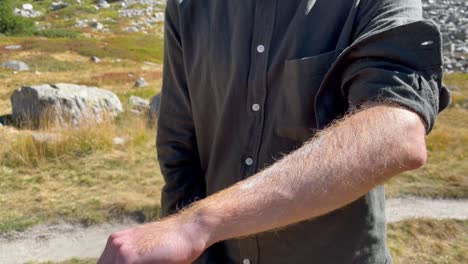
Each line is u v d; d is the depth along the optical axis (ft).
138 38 167.02
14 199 22.35
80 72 96.99
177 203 5.54
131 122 35.22
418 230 19.56
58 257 18.65
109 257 2.84
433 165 26.07
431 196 22.82
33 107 36.65
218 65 4.65
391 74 3.36
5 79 81.51
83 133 28.78
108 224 20.70
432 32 3.44
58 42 126.52
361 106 3.40
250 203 2.97
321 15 4.16
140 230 2.94
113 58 120.16
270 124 4.44
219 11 4.67
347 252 4.57
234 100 4.57
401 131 3.13
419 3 4.02
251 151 4.58
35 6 230.48
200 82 4.90
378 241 4.76
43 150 26.94
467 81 64.90
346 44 4.02
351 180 3.00
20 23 162.81
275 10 4.33
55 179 24.50
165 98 5.47
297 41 4.19
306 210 2.99
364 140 3.09
